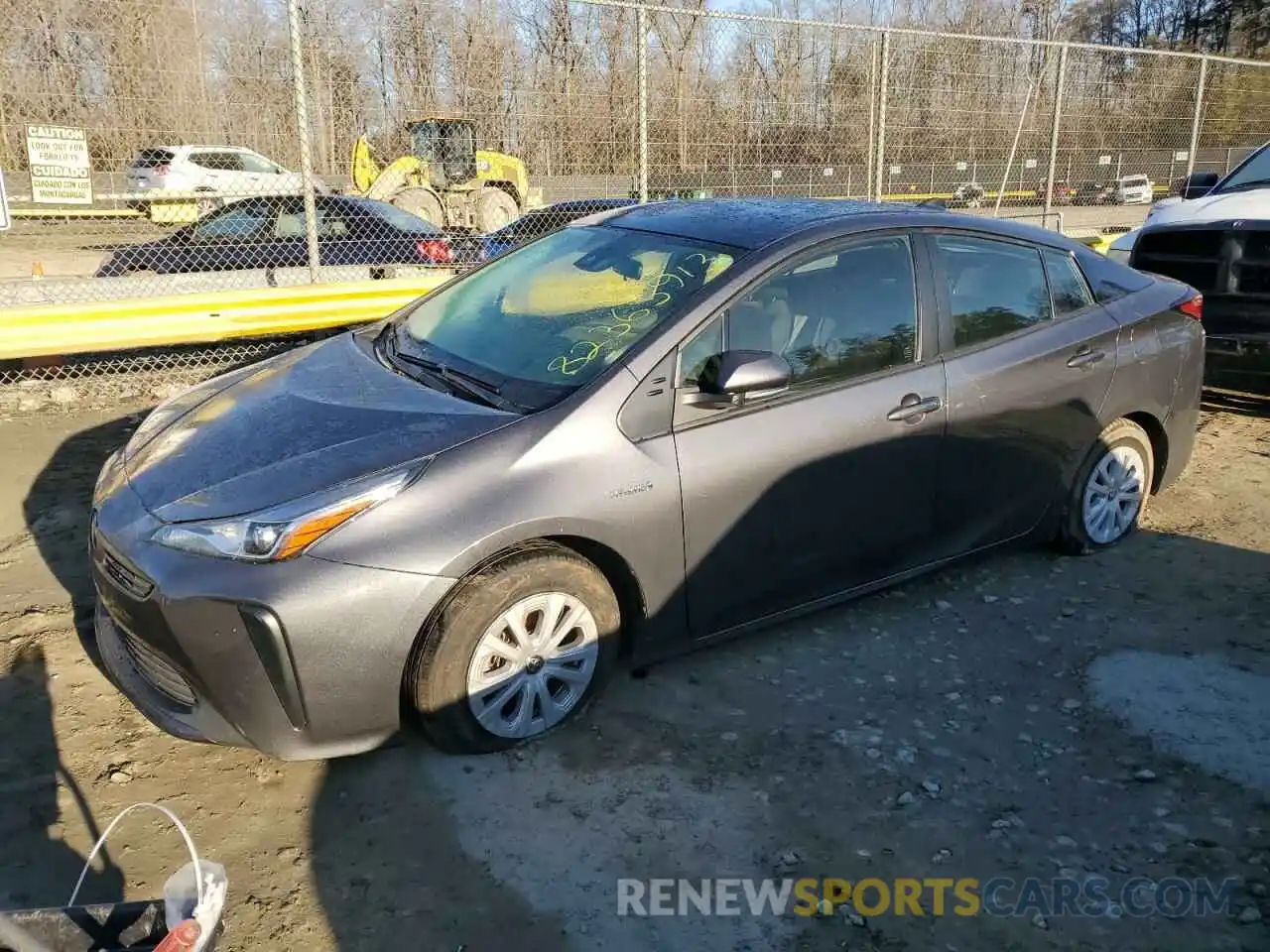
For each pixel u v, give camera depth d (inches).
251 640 110.4
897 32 354.0
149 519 119.0
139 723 132.7
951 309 158.4
